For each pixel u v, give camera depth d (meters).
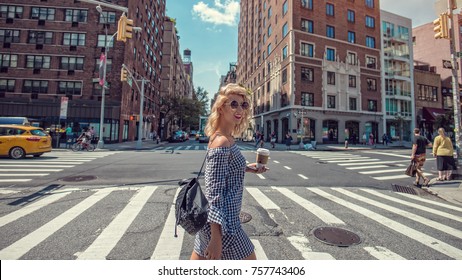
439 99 40.50
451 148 8.45
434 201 6.11
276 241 3.54
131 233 3.71
